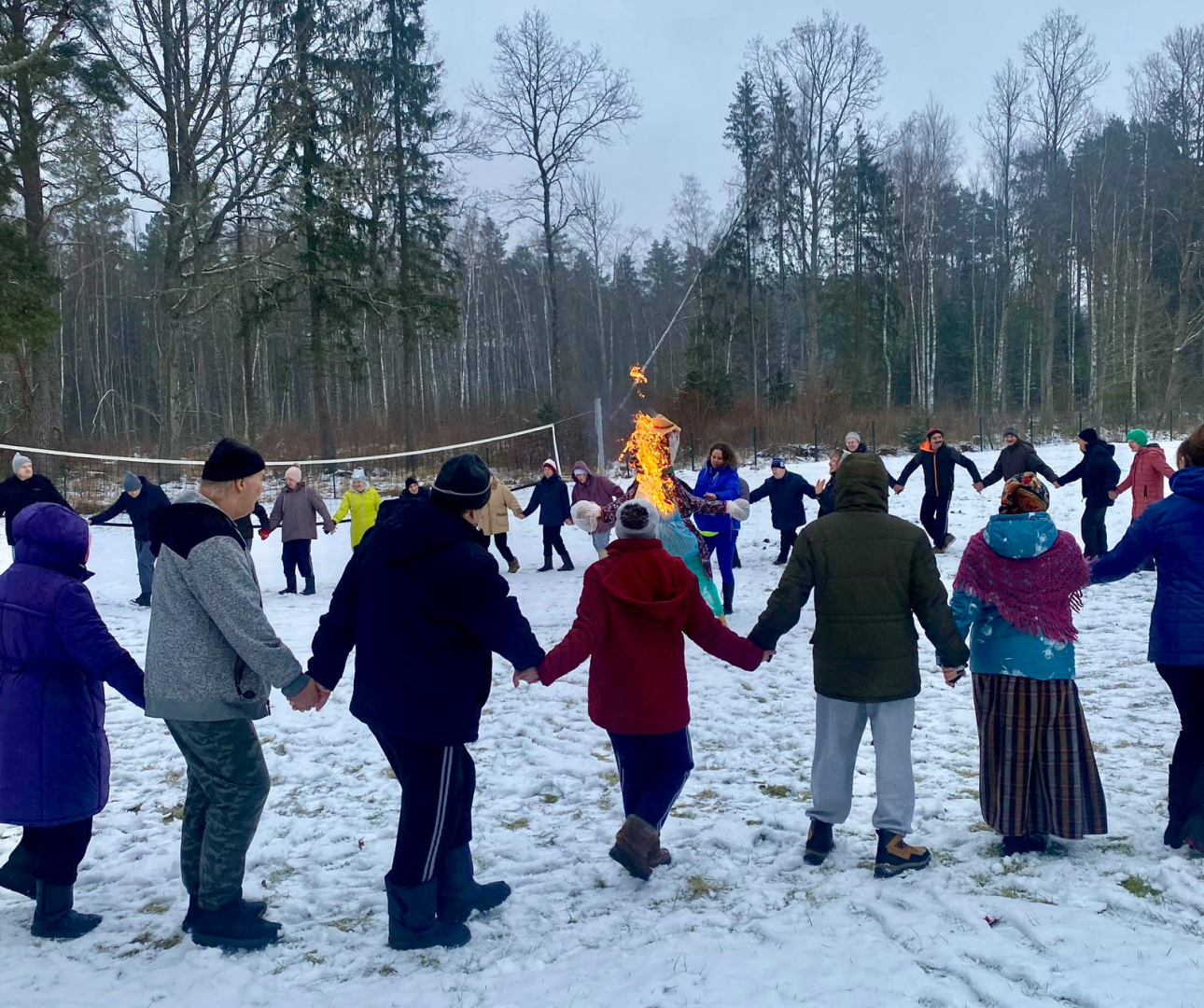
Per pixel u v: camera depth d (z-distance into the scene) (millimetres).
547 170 35375
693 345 40719
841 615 4137
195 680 3605
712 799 5195
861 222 43906
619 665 4109
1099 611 9836
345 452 33406
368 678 3605
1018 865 4059
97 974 3588
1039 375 57281
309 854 4734
